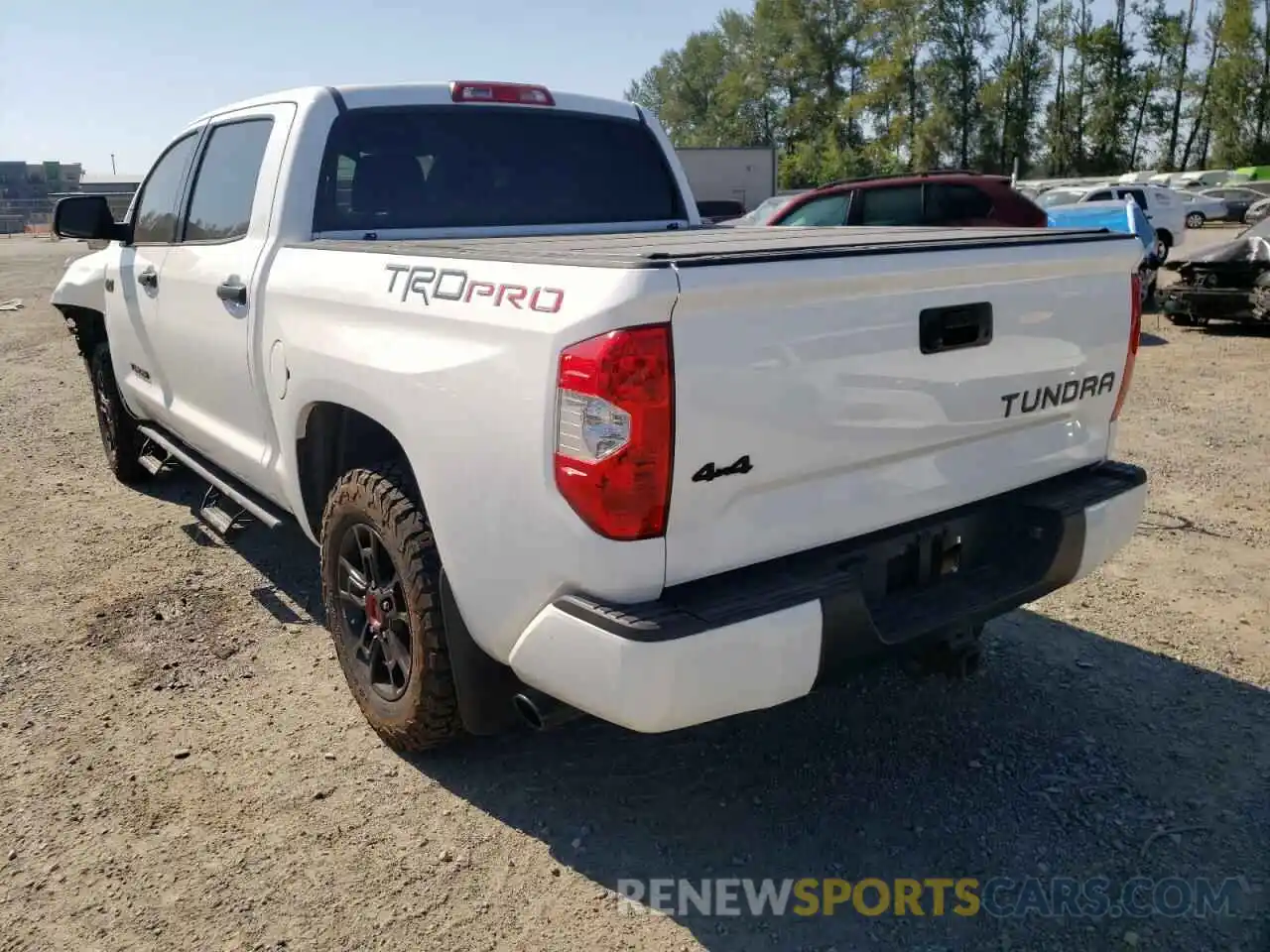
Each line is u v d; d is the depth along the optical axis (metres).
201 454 4.66
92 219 4.90
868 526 2.57
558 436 2.19
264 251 3.55
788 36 68.44
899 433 2.54
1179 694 3.49
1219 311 11.36
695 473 2.20
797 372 2.30
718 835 2.82
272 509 4.45
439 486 2.58
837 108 67.62
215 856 2.76
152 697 3.61
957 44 63.84
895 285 2.45
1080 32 65.12
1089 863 2.67
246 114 4.05
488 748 3.26
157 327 4.54
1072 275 2.90
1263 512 5.29
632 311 2.07
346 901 2.58
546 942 2.44
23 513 5.69
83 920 2.53
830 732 3.31
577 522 2.20
